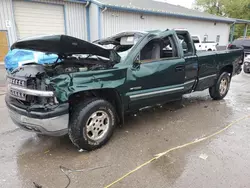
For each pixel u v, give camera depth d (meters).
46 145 2.93
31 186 2.12
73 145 2.93
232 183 2.15
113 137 3.15
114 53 2.85
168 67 3.49
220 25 20.14
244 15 33.38
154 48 3.59
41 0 10.12
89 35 12.37
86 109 2.61
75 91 2.46
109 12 11.64
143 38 3.24
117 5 11.55
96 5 11.27
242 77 8.84
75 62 2.93
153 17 13.97
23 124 2.54
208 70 4.41
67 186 2.12
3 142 2.99
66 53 2.69
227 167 2.41
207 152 2.73
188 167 2.41
